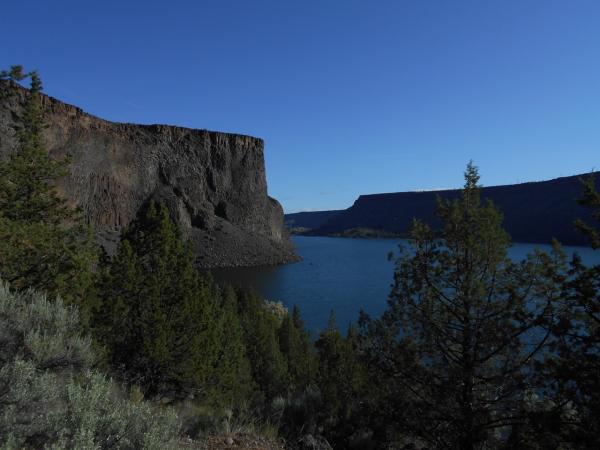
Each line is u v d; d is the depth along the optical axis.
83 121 136.50
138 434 3.78
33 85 17.39
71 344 5.12
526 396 9.59
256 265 162.12
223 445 6.88
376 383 11.77
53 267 13.95
